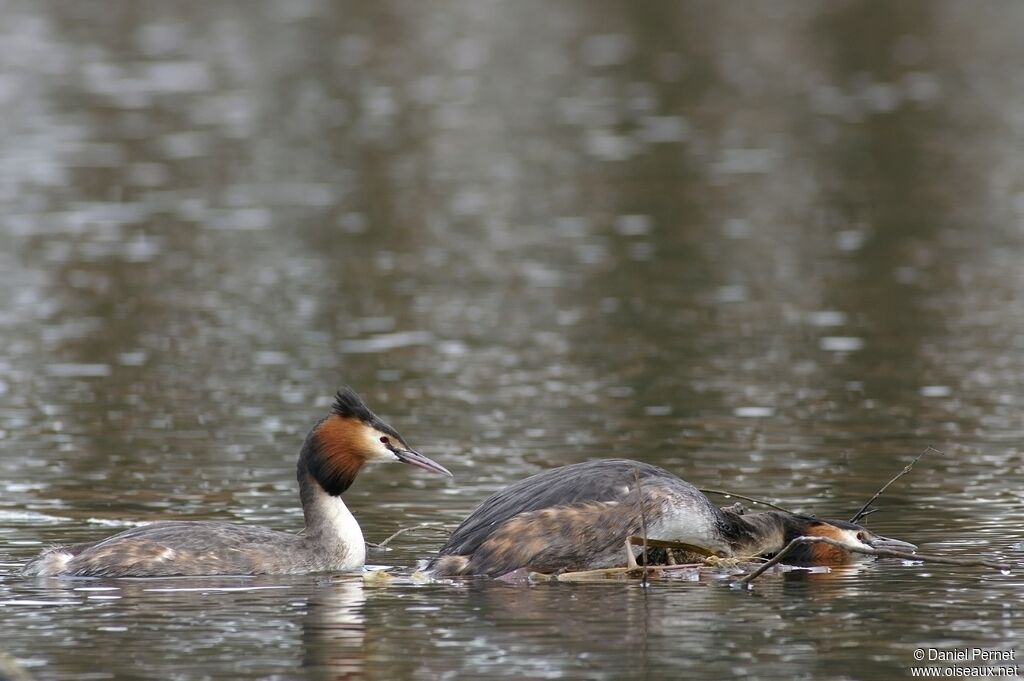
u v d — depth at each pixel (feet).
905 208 93.76
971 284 74.43
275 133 118.73
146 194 98.89
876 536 38.06
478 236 88.02
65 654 30.01
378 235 88.48
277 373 60.49
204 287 76.38
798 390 56.49
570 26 163.53
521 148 114.01
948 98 130.82
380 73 142.20
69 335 67.15
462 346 64.64
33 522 41.55
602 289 75.25
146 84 134.51
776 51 150.71
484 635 31.12
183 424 53.06
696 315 69.62
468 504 43.34
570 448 49.14
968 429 50.60
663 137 117.50
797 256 81.76
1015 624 31.58
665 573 36.04
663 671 28.89
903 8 170.91
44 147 111.65
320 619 32.35
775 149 112.78
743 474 45.65
